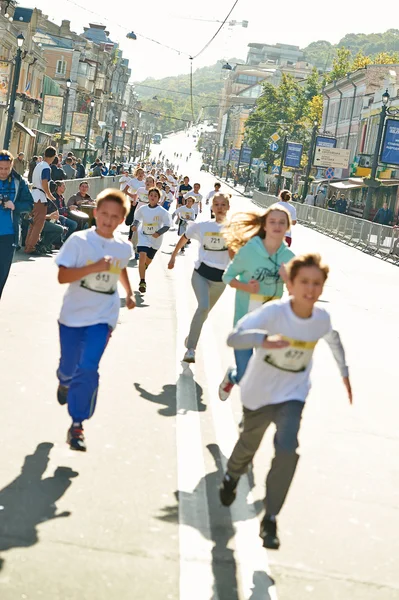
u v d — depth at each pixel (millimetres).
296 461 4895
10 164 10219
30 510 5176
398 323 15672
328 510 5836
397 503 6109
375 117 66812
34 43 74250
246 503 5719
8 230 10375
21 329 10523
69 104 99188
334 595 4562
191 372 9289
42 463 6012
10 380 8125
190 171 184125
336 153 67062
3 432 6598
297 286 4926
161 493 5695
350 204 64312
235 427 7418
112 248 6336
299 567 4859
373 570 4941
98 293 6312
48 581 4312
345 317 15602
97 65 107562
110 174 53656
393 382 10258
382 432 7941
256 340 4918
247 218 7227
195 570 4629
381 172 59719
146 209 14594
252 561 4840
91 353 6184
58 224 18953
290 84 106812
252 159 111562
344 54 96125
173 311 13352
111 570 4512
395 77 64750
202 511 5465
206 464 6391
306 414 8305
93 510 5281
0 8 69812
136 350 10109
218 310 14242
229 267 7195
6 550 4605
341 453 7156
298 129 103875
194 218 25922
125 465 6156
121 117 153500
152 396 8125
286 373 5070
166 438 6879
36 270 15852
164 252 24234
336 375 10258
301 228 50656
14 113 37219
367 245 37312
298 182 95688
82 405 6113
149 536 4992
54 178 22359
